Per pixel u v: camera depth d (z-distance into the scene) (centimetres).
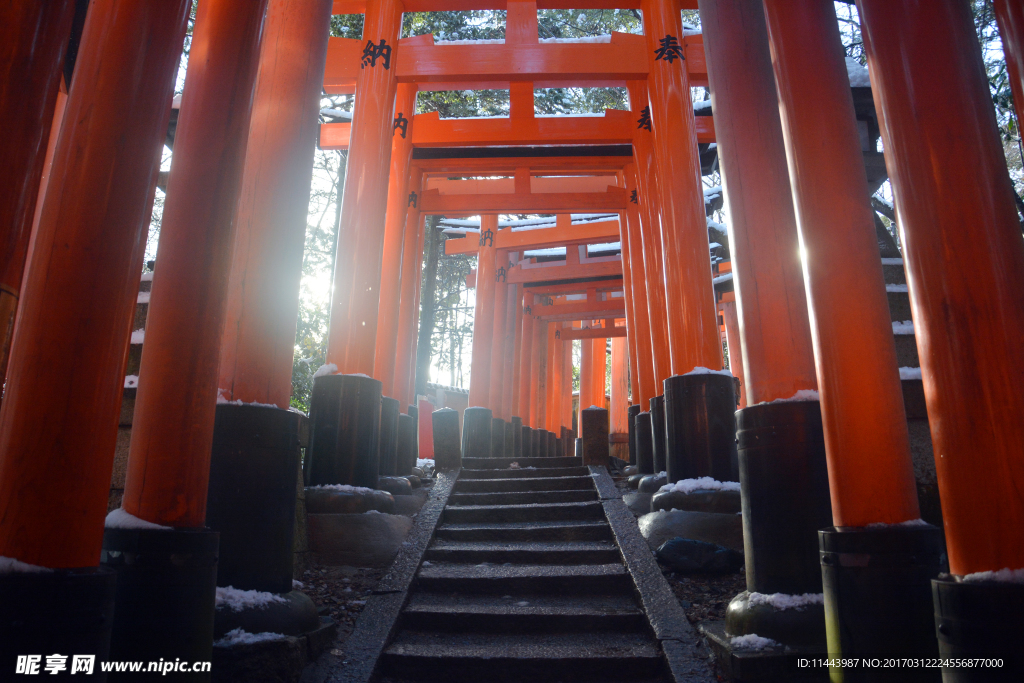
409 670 464
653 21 907
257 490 466
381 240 827
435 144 1113
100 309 285
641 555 609
